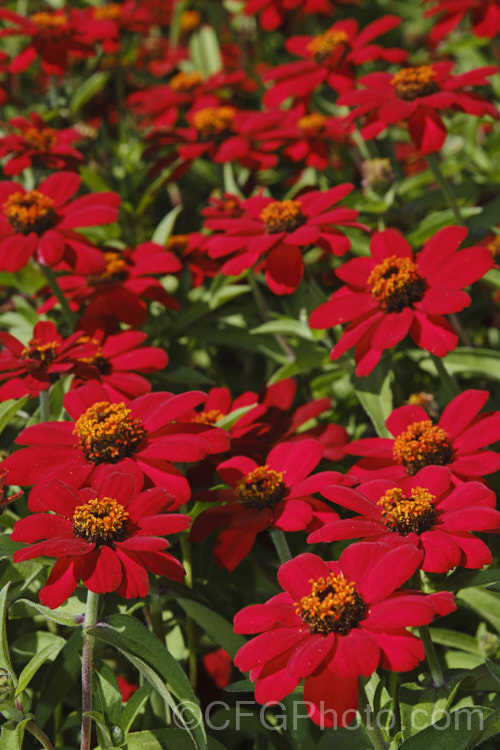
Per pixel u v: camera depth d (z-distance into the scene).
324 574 0.63
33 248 0.78
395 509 0.65
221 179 0.94
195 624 0.73
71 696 0.72
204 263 0.86
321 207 0.77
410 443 0.68
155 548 0.62
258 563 0.74
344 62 0.92
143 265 0.82
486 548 0.64
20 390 0.72
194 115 0.98
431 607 0.61
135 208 1.03
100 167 1.15
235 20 1.36
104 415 0.68
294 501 0.68
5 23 1.32
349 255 0.90
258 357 0.91
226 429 0.73
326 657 0.60
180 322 0.85
